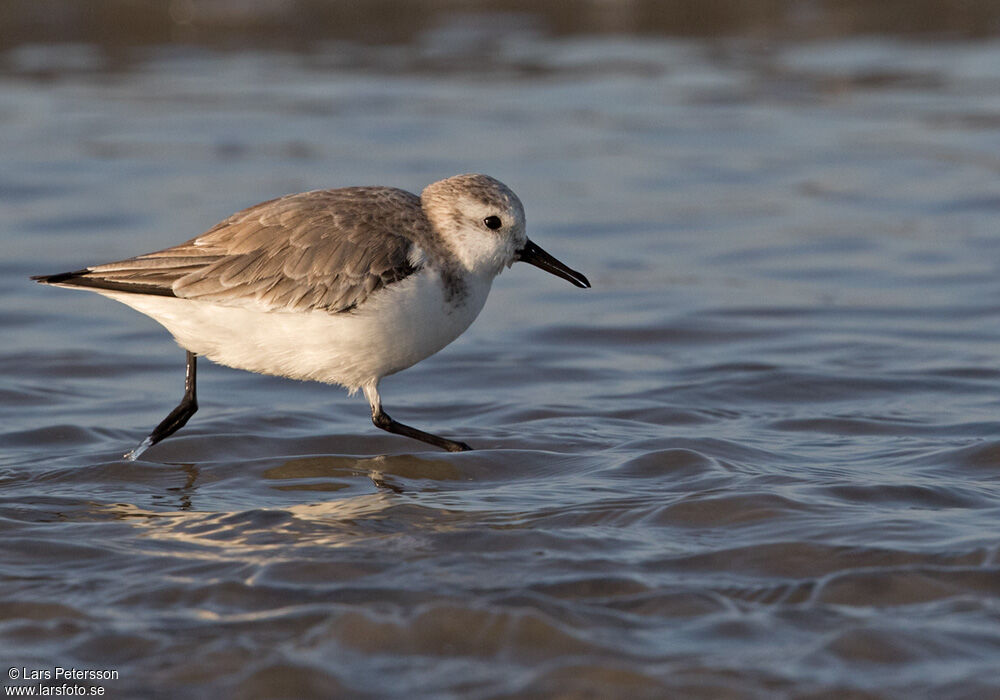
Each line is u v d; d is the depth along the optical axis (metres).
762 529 9.38
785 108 28.23
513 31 34.88
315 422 12.80
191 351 11.14
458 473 11.08
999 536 9.07
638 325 16.34
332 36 34.59
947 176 23.17
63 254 19.16
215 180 22.91
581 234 20.53
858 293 17.52
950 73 30.52
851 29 34.72
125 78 30.61
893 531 9.23
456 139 25.72
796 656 7.48
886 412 12.75
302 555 9.01
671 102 28.70
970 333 15.66
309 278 10.59
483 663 7.48
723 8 36.31
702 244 19.95
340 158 24.28
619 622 7.94
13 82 30.03
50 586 8.58
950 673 7.27
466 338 16.02
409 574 8.66
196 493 10.61
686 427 12.38
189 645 7.73
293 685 7.24
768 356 14.95
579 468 11.08
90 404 13.50
